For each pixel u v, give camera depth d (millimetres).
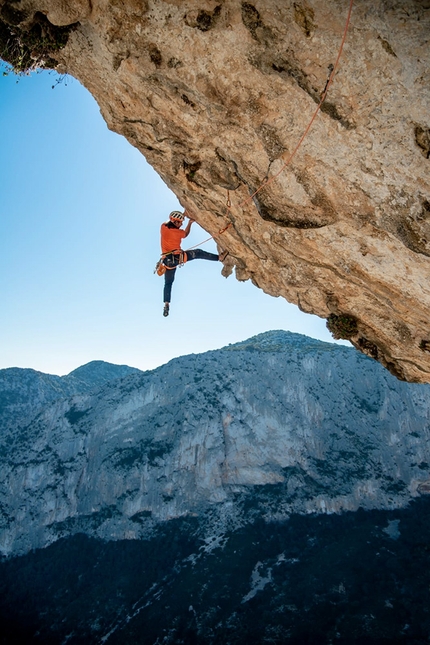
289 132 6426
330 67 5492
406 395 139625
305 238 8016
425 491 123062
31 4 6367
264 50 5797
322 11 5121
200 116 7184
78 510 133625
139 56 6711
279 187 7152
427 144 5367
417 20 4695
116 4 6074
